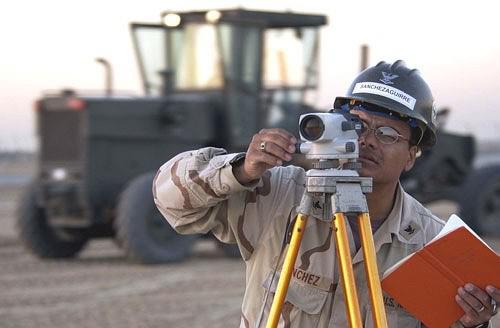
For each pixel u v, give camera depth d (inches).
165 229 762.8
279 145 197.2
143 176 767.7
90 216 780.6
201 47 836.6
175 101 811.4
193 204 209.9
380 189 213.2
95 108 777.6
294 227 201.3
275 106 852.0
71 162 781.9
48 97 791.7
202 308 581.9
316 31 865.5
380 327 194.5
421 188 979.9
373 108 211.8
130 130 792.3
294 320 209.8
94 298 616.1
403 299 205.2
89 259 813.9
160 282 679.1
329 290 209.5
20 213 804.6
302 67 862.5
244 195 215.2
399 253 214.4
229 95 824.3
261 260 215.5
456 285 203.6
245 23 826.2
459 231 201.2
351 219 211.2
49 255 807.7
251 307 216.5
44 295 627.8
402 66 216.2
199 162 209.2
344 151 196.9
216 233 221.3
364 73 215.8
